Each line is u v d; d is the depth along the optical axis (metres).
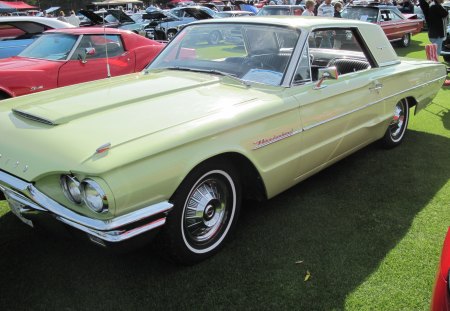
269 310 2.38
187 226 2.62
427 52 6.82
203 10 19.09
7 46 7.49
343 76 3.66
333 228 3.22
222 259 2.82
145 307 2.38
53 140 2.29
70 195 2.19
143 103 2.75
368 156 4.73
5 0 44.59
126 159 2.13
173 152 2.34
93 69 6.40
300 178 3.41
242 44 3.50
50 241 3.00
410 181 4.08
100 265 2.74
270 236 3.10
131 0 19.44
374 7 13.07
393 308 2.42
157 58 3.97
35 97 3.06
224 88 3.10
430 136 5.46
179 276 2.64
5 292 2.48
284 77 3.17
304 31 3.34
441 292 1.85
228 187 2.84
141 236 2.27
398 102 4.65
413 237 3.12
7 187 2.41
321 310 2.39
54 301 2.42
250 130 2.77
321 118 3.34
